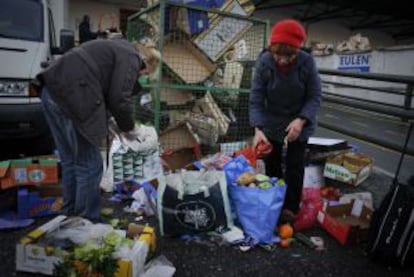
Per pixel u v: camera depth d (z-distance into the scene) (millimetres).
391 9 20031
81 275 1987
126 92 2352
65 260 2004
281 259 2381
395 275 2270
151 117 4172
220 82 4328
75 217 2406
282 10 20453
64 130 2523
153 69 3885
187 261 2295
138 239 2193
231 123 4363
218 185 2600
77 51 2344
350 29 22141
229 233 2555
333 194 3369
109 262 1949
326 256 2455
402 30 23406
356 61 10688
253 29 4461
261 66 2713
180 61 4117
